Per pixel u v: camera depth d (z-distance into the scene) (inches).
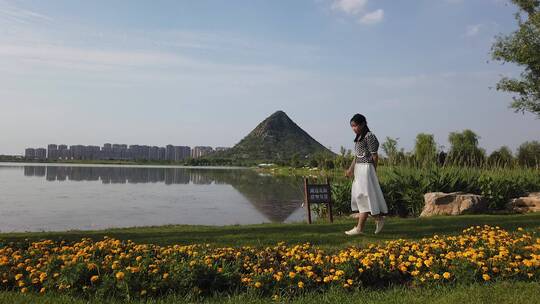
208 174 2129.7
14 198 747.4
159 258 194.5
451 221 321.4
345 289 159.5
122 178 1539.1
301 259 187.5
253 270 172.4
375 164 257.4
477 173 525.3
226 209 614.5
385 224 306.8
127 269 157.8
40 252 203.9
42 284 165.0
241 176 1924.2
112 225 454.6
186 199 775.7
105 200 733.9
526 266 168.2
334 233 271.0
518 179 533.3
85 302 145.3
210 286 161.0
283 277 162.2
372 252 199.3
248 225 333.1
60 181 1279.5
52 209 593.0
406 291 157.2
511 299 141.3
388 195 472.4
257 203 708.7
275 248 212.1
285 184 1290.6
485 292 148.8
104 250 203.8
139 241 253.4
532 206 441.4
